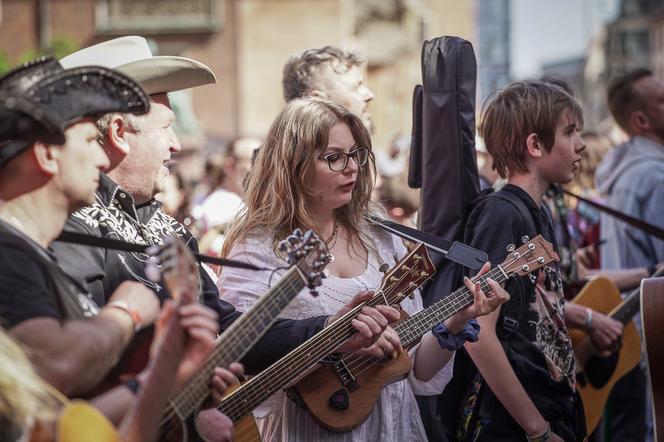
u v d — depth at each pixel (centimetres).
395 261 425
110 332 282
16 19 2998
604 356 571
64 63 393
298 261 313
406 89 3023
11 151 286
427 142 483
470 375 459
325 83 555
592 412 578
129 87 303
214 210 809
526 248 408
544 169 461
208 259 346
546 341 441
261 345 381
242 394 371
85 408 260
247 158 912
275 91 2967
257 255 407
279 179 409
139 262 366
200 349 271
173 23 2964
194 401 309
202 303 381
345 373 394
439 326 401
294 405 400
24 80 289
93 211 362
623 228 680
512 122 459
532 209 450
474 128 485
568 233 575
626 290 647
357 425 395
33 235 292
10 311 274
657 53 6131
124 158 377
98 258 352
